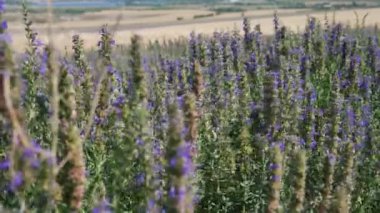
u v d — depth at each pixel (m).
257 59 15.64
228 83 12.55
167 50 21.41
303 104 12.50
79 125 8.61
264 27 44.03
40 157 5.32
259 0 101.44
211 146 10.01
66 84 5.70
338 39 18.22
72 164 5.54
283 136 10.42
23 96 7.89
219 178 9.84
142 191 6.43
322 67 16.12
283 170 8.67
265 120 10.56
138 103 7.42
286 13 62.81
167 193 5.50
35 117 7.73
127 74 11.23
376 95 14.66
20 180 4.80
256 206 9.13
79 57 9.85
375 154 10.42
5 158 6.23
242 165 10.14
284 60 14.06
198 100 10.16
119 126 7.74
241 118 11.41
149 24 59.50
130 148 6.36
